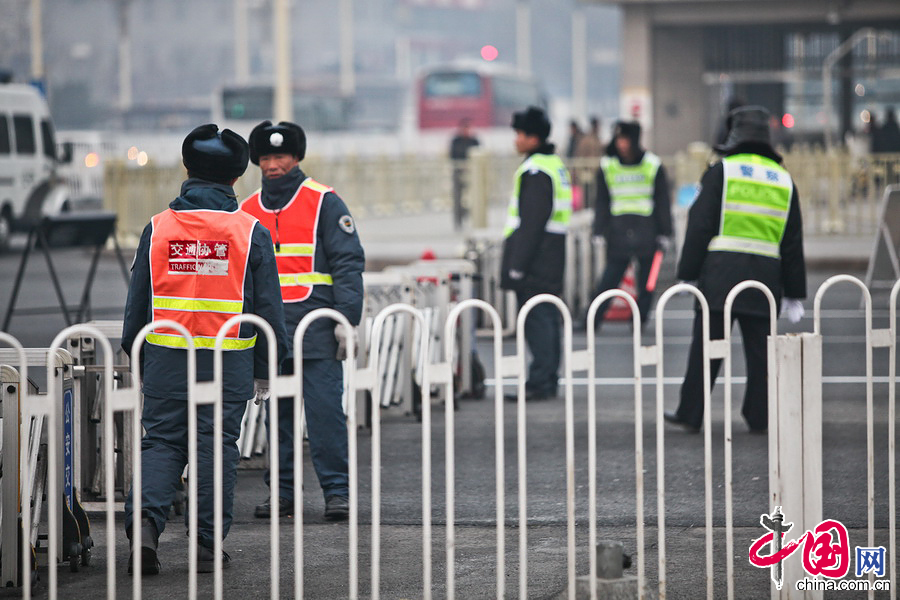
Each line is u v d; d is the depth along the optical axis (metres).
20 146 97.19
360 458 31.20
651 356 18.77
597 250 59.75
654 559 22.33
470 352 39.12
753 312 31.89
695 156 80.75
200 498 21.72
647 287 50.94
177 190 90.25
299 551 17.69
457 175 93.50
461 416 36.50
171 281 21.50
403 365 36.12
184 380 21.50
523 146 38.75
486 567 22.11
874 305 57.62
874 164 81.69
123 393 17.33
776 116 135.75
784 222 31.78
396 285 35.59
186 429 21.83
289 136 25.31
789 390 18.45
